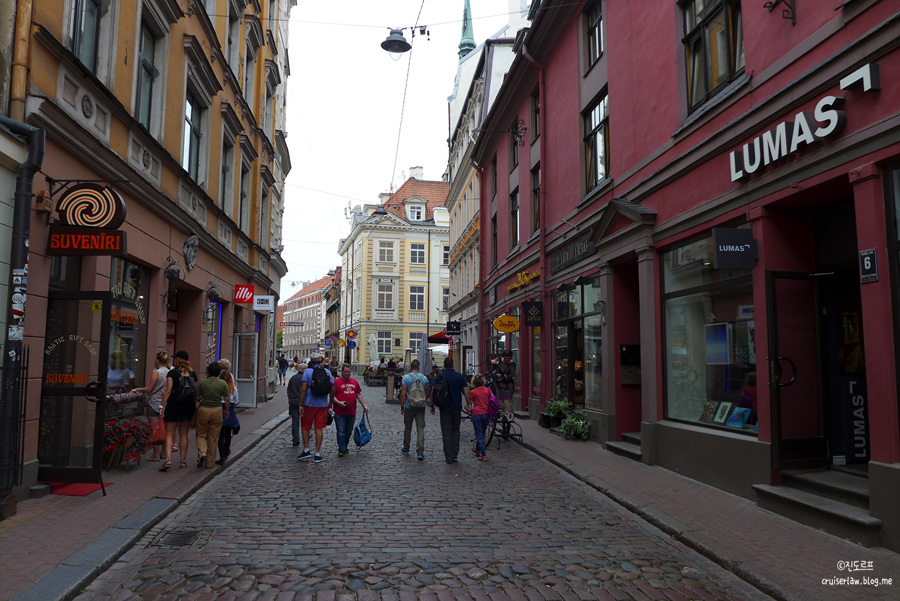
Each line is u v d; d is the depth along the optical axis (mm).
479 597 4551
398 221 55844
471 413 11273
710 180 8547
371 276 55562
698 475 8586
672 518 6605
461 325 30203
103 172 8773
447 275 56594
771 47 7344
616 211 11086
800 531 6086
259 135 21047
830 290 7477
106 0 9281
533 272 17547
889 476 5465
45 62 7367
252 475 9141
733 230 7340
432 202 58719
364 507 7238
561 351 15258
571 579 4957
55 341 7492
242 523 6473
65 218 7398
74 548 5297
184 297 14664
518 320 18141
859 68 5973
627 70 11383
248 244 20438
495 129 22000
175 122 12219
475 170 27281
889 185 5719
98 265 8797
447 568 5152
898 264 5605
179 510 6996
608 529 6473
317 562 5234
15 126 6625
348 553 5492
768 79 7344
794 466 7145
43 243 7340
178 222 12203
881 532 5535
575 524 6660
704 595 4676
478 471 9773
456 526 6477
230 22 17906
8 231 6688
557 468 10062
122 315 10336
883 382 5609
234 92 17375
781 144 6859
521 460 10898
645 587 4816
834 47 6355
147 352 11414
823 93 6488
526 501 7730
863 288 5848
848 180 6324
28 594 4305
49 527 5918
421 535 6113
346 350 59062
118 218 7434
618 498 7652
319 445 10508
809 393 7367
